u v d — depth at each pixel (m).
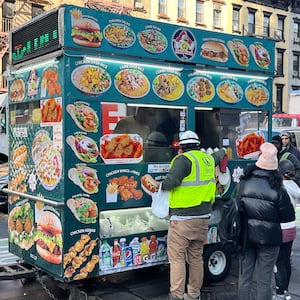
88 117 4.64
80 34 4.56
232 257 6.41
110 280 5.71
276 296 4.98
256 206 4.18
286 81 39.09
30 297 5.18
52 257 4.73
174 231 4.80
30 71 5.13
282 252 4.83
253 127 6.08
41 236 4.95
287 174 4.93
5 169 12.07
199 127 5.60
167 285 5.57
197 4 33.66
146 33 5.02
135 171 5.00
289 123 19.94
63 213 4.55
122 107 4.89
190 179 4.76
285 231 4.52
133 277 5.84
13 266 5.49
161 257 5.24
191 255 4.96
